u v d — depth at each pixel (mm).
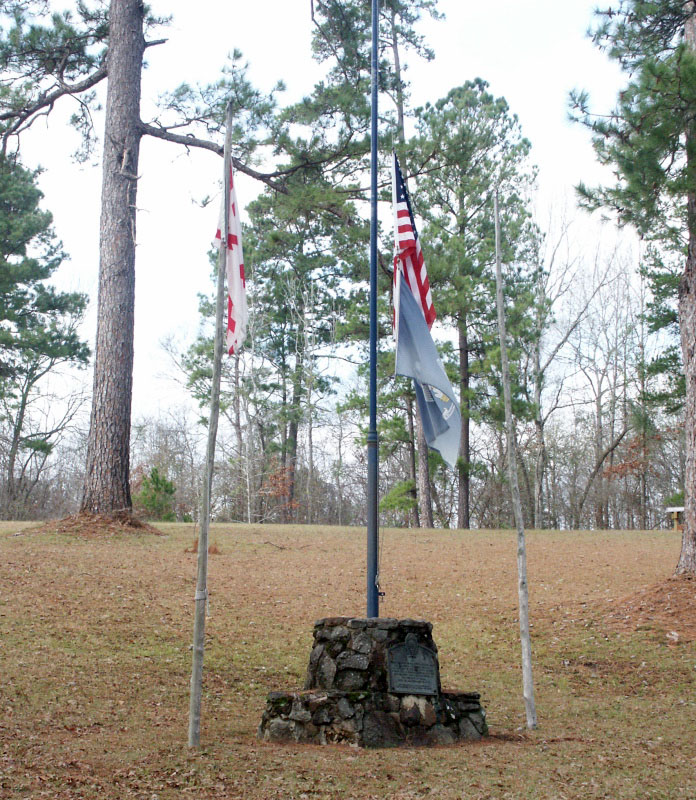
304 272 40500
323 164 20719
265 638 11633
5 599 11922
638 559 17578
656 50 13523
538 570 16516
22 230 34156
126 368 18516
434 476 42906
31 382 43188
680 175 12992
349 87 20188
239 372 42062
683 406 33031
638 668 11078
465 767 6723
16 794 5648
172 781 6102
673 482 49312
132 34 19469
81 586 13086
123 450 18375
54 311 37125
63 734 7293
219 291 7688
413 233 9930
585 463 50688
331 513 52906
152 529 18438
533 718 8562
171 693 9102
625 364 42938
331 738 7328
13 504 44812
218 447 45781
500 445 45750
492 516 48531
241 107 19031
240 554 17031
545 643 12211
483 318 31297
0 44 19953
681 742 8023
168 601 12852
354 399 32469
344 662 7691
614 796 6184
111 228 18625
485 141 30062
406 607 13742
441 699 7816
